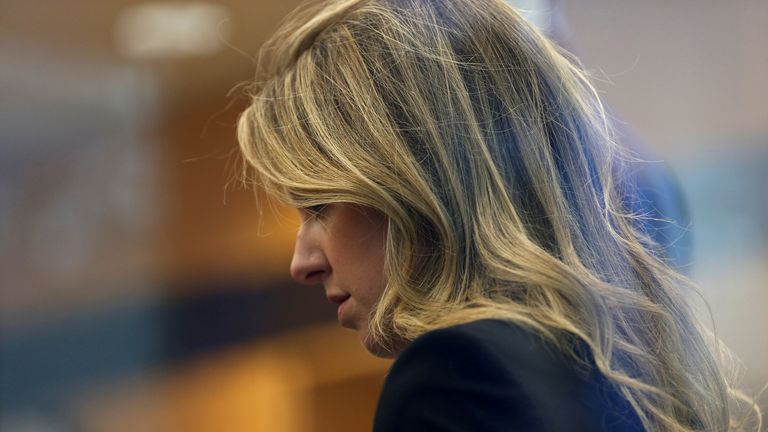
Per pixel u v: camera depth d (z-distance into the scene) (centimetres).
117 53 695
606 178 209
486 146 191
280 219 252
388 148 189
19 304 693
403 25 203
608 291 184
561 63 209
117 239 698
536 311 171
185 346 693
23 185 689
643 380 186
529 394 155
